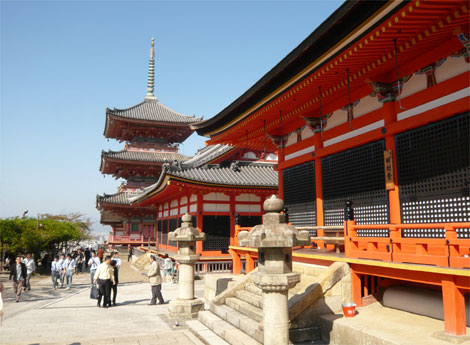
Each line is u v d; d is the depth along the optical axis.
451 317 7.05
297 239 7.36
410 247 9.81
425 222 9.63
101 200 50.81
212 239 26.03
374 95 11.83
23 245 32.59
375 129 11.52
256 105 14.44
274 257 7.59
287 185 16.92
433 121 9.53
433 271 7.22
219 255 25.89
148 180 56.62
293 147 16.58
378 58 9.97
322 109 14.48
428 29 8.26
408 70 10.41
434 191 9.43
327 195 13.98
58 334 10.67
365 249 10.53
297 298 9.14
